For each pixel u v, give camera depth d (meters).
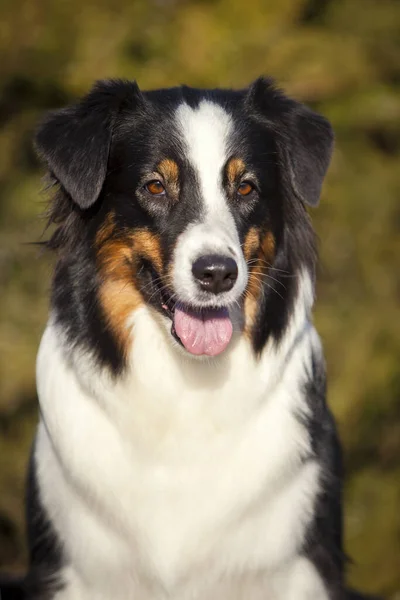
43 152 6.07
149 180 6.01
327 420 6.50
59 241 6.27
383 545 12.78
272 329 6.16
